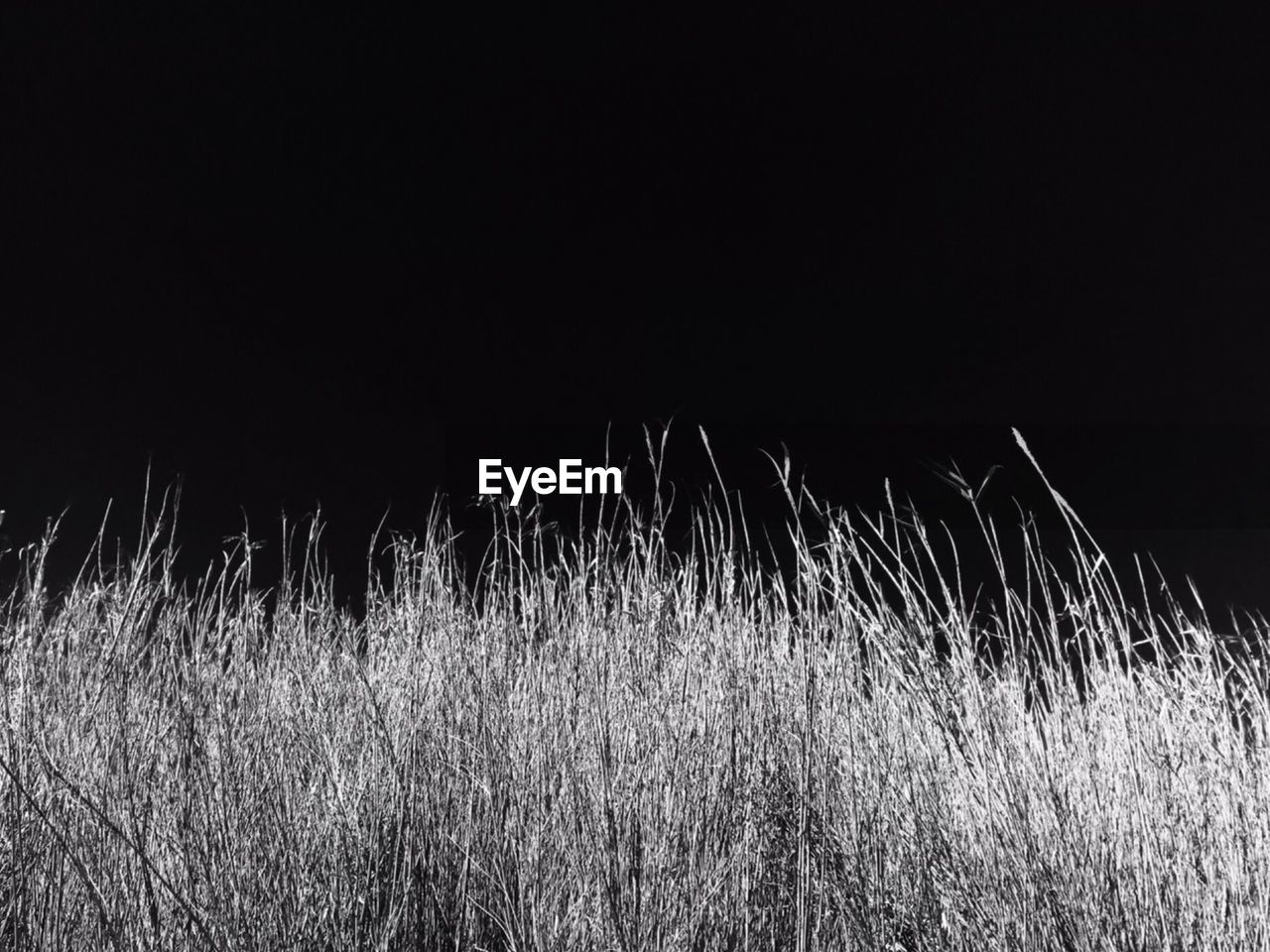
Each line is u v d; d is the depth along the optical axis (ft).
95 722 6.20
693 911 5.56
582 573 7.41
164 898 5.52
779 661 6.77
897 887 5.95
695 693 6.67
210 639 7.21
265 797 6.23
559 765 6.45
